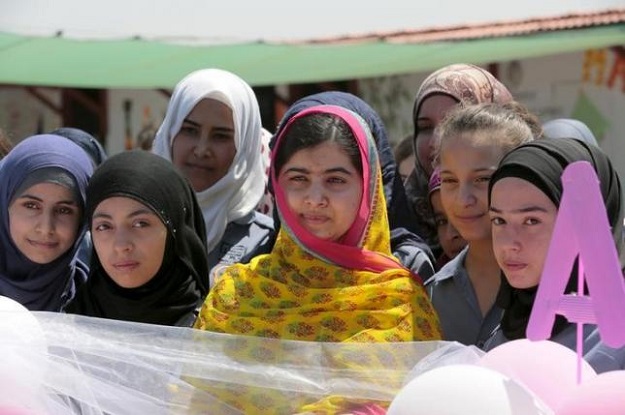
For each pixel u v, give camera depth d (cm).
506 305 359
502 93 525
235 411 331
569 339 335
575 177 261
